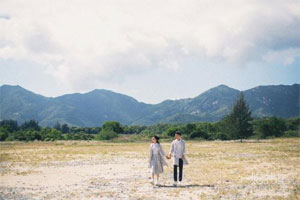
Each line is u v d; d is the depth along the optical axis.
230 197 11.84
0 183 16.02
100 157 30.69
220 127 71.75
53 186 15.12
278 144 51.19
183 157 15.14
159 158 15.21
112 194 12.85
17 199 12.10
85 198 12.14
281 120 80.75
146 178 17.42
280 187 13.85
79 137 97.56
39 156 31.86
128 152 37.44
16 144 64.62
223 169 20.28
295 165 21.88
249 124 66.50
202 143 62.00
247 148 41.81
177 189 13.76
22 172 19.89
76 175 18.83
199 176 17.58
